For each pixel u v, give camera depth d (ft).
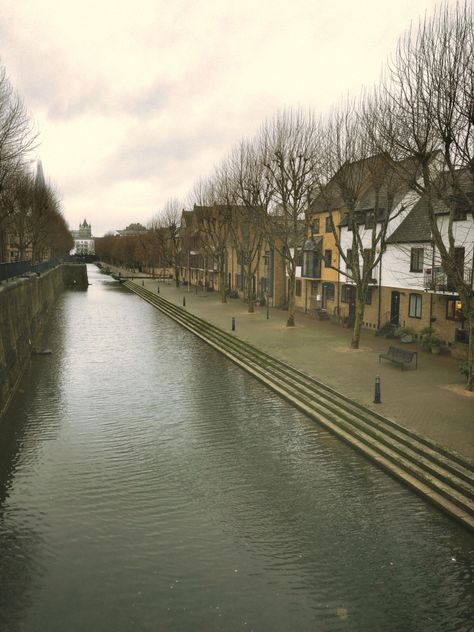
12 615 26.71
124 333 113.80
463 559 30.68
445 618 26.16
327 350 83.25
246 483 40.81
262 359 79.61
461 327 79.46
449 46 48.91
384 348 84.84
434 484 37.96
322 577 29.35
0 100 69.41
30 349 88.94
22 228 146.51
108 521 35.55
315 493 38.96
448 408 51.93
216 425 53.98
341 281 115.44
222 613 26.71
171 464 44.45
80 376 74.59
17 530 34.50
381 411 50.98
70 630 25.66
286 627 25.70
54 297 189.06
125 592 28.40
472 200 54.24
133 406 60.44
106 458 45.83
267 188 111.86
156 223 314.35
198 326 118.11
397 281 95.09
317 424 54.13
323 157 88.79
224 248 163.53
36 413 58.13
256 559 31.12
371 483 40.52
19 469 43.68
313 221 126.11
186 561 31.04
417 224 90.68
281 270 148.97
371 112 67.00
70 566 30.68
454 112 49.75
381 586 28.53
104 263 527.40
